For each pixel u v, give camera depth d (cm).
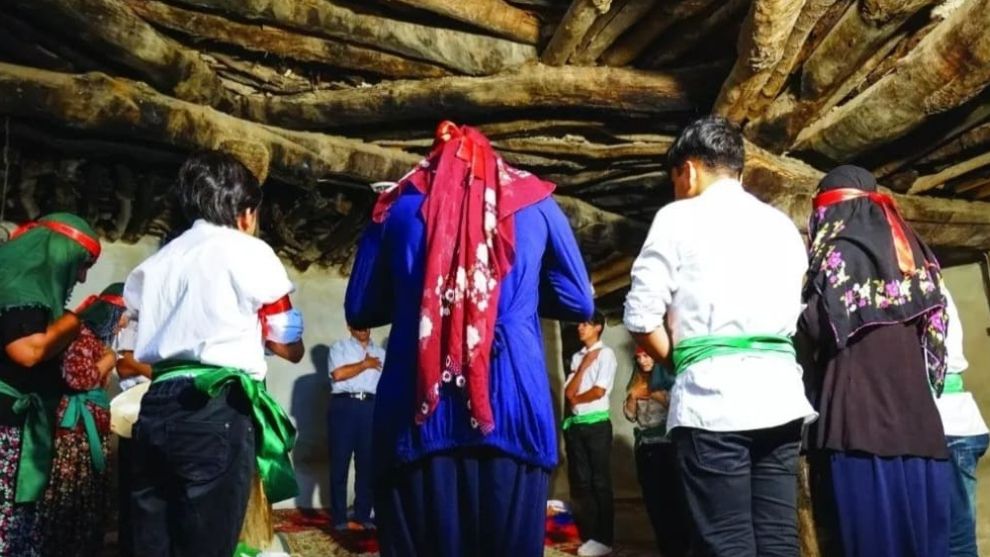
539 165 524
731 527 194
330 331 739
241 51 437
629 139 488
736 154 221
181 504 203
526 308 171
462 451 161
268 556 411
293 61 443
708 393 196
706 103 433
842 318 222
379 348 656
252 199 236
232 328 210
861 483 215
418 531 162
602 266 751
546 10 412
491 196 173
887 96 398
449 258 166
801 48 375
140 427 207
